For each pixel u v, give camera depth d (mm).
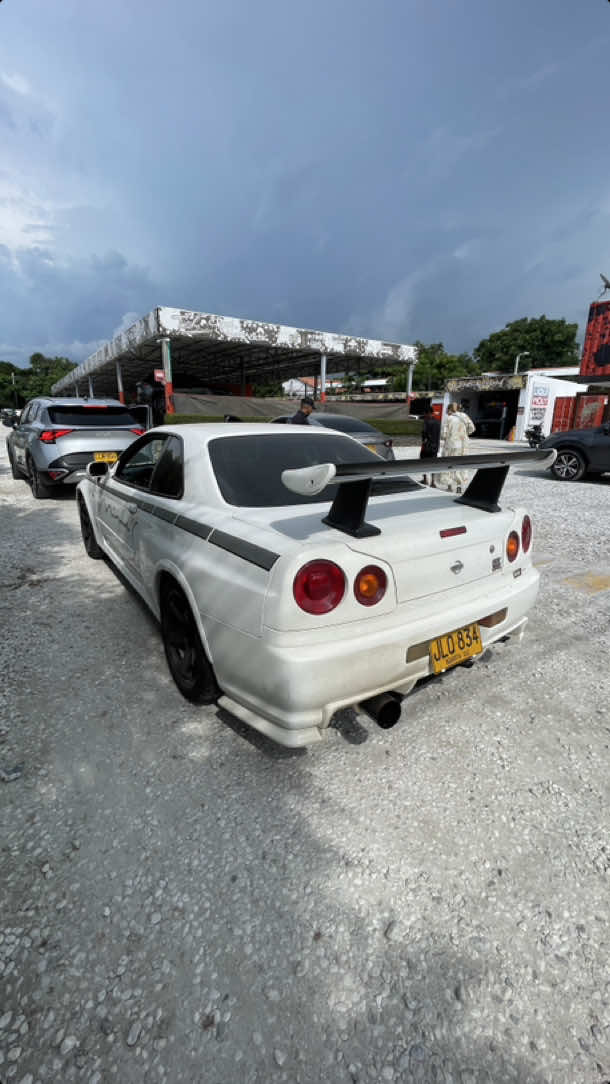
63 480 7113
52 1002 1307
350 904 1573
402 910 1559
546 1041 1256
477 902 1588
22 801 1922
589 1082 1187
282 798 1965
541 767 2158
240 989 1345
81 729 2336
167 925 1499
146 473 3211
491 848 1772
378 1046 1236
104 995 1325
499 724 2434
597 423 18859
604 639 3324
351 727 2385
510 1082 1182
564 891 1627
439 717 2480
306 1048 1229
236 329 14703
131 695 2602
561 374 30078
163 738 2281
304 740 1794
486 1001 1334
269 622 1710
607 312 14258
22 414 9117
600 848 1780
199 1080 1166
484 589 2223
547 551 5336
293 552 1696
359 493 1838
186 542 2289
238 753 2197
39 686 2676
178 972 1381
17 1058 1194
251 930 1491
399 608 1889
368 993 1345
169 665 2652
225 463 2494
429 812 1915
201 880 1636
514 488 9555
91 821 1843
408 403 18656
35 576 4332
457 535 2084
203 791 1990
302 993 1341
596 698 2660
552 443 10562
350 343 17406
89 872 1652
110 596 3875
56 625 3395
